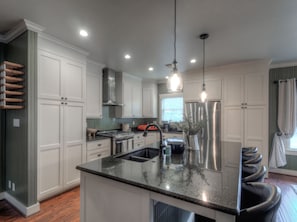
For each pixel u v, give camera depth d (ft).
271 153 13.01
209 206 2.92
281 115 12.64
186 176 4.19
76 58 9.75
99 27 7.38
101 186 4.66
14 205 7.92
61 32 7.82
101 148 11.55
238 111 12.59
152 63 12.42
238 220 3.13
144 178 4.05
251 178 5.14
